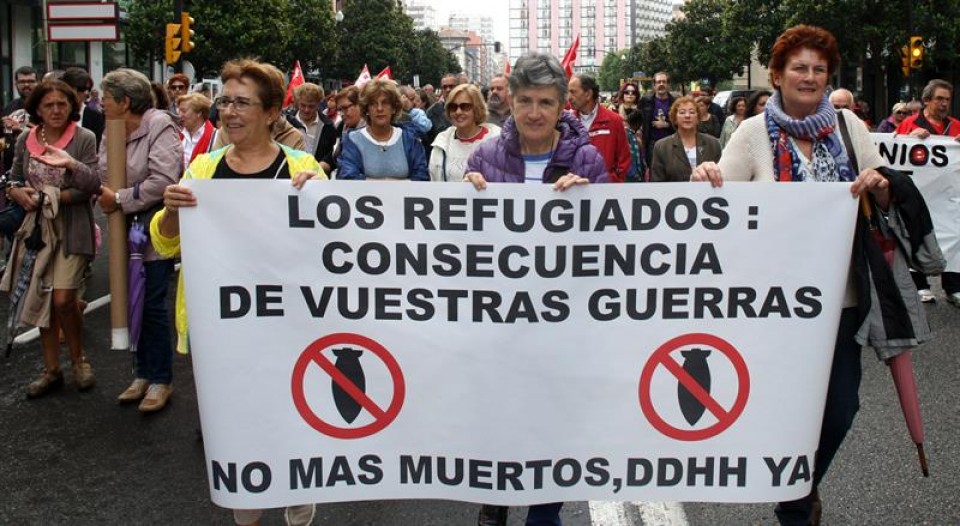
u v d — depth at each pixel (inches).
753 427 123.7
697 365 123.2
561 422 123.9
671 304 122.6
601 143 314.8
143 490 174.6
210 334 123.0
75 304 232.4
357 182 121.3
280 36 1513.3
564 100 129.4
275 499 124.8
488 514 141.4
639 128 471.8
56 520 161.5
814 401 124.0
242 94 133.8
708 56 2214.6
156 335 220.5
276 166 138.4
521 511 167.0
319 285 122.9
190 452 194.5
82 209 228.5
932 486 171.8
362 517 163.6
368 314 123.3
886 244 130.0
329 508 167.5
